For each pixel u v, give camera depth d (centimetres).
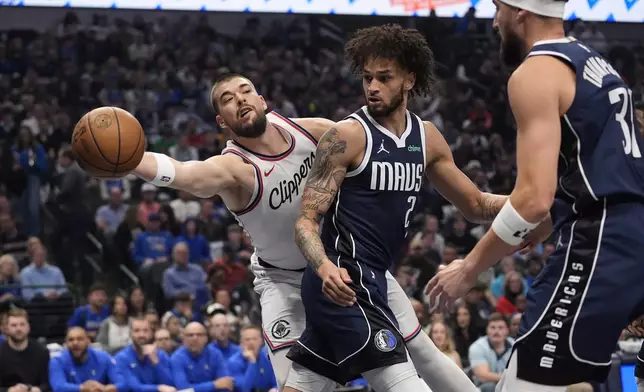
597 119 272
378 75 321
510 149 1524
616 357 557
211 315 754
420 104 1560
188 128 1366
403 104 330
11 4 1329
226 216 1205
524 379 277
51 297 880
